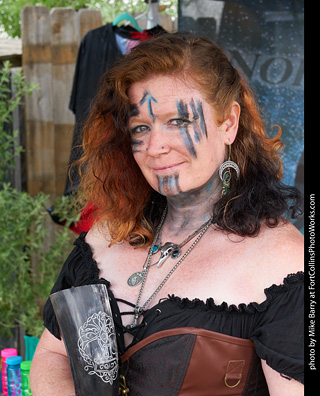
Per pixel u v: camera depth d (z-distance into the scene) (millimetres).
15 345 3691
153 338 1221
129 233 1470
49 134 3502
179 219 1410
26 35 3395
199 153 1275
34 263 3617
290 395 1135
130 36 2875
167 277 1318
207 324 1196
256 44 2500
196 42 1312
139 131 1322
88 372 1140
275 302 1161
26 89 3320
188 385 1194
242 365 1186
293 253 1202
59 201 3238
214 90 1274
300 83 2475
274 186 1360
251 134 1394
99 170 1534
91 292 1164
